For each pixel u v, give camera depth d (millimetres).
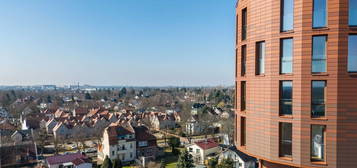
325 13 15422
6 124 83438
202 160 57656
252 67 18750
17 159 53156
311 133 15781
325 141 15492
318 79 15469
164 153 64875
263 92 17734
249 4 19078
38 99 165625
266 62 17484
